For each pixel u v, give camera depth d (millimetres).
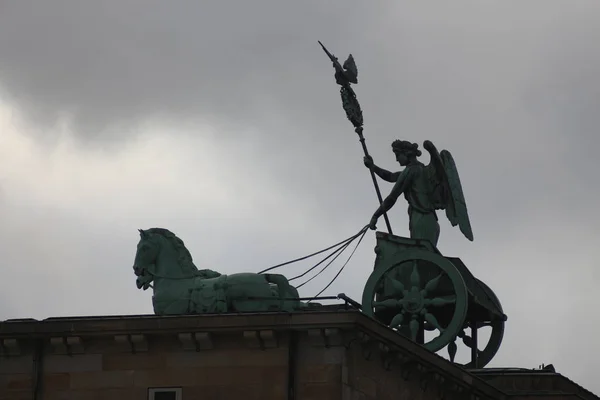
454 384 93812
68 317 90688
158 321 89438
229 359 89250
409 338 93875
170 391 89375
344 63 105875
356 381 89062
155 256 94125
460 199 101625
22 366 90438
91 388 89938
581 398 98062
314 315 88500
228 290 92812
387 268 98000
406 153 102938
